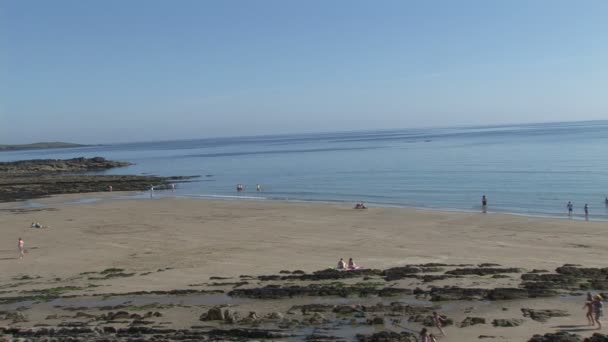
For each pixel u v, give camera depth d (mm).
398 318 20000
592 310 18656
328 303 22375
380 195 66188
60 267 32531
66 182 94875
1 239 42375
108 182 93375
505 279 25234
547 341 16781
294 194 70875
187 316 21109
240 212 54094
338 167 110875
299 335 18453
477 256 32625
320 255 34219
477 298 22094
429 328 18812
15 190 85000
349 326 19297
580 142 152250
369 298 22922
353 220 47406
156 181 94250
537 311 20188
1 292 26641
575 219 45312
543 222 43625
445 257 32594
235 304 22781
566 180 71125
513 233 39656
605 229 40156
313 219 48469
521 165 93312
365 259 32625
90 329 19297
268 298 23406
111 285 27250
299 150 199375
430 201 59688
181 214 53781
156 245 38469
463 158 116438
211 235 41844
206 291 24922
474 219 46031
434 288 23641
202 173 112938
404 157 130500
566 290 22953
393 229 42625
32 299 24781
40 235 43781
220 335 18672
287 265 31484
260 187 80375
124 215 54062
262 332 18609
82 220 51344
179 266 31734
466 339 17547
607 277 24828
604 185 65250
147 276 29156
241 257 33906
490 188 67562
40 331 19250
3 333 19438
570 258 31359
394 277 26391
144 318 20922
